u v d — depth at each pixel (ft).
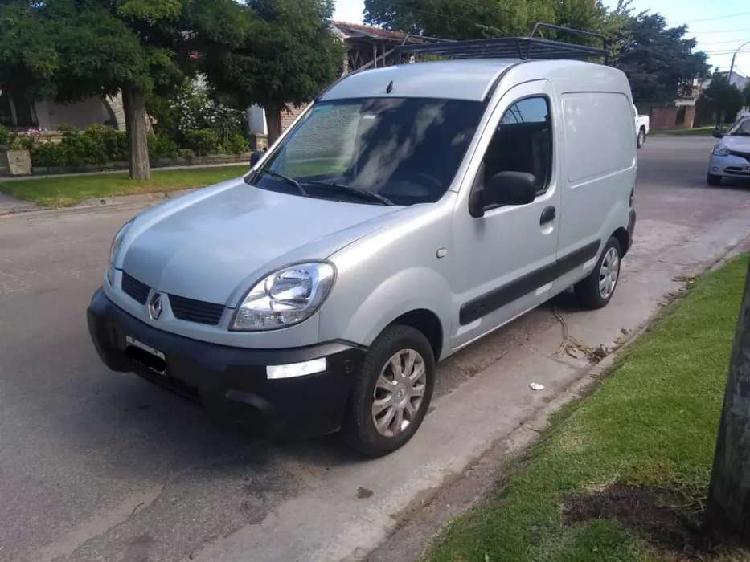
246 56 46.24
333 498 11.00
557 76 16.06
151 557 9.59
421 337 12.11
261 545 9.87
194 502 10.84
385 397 11.69
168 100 60.49
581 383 15.11
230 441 12.64
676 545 8.57
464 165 12.87
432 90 14.42
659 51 161.38
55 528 10.16
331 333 10.48
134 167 47.06
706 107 192.03
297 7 47.52
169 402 14.10
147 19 39.27
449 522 10.12
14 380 15.07
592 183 17.62
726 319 17.06
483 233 13.24
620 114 19.51
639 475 10.20
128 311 11.69
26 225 33.65
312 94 49.75
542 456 11.14
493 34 67.05
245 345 10.25
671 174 54.85
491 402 14.46
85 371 15.56
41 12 37.29
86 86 39.78
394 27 92.84
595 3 66.90
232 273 10.61
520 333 18.54
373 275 10.91
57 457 12.04
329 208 12.44
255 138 68.18
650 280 23.82
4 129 53.62
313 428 10.78
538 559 8.66
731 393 7.87
